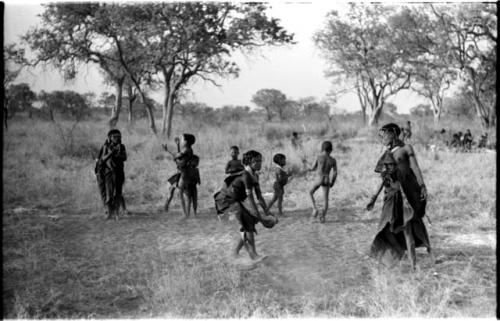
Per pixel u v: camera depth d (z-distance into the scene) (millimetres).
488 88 24469
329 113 35250
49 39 16656
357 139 19578
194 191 7473
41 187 8805
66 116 23078
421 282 4469
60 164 11602
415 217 4918
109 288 4461
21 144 13156
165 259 5309
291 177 10531
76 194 8422
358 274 4793
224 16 18422
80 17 16812
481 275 4633
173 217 7410
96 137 15641
